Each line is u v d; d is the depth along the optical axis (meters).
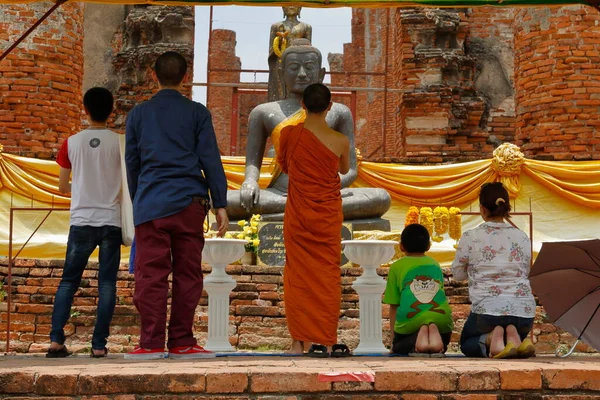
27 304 10.73
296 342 7.36
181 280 7.03
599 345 7.38
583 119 16.66
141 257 6.93
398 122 22.48
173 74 7.20
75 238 7.55
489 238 7.55
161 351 6.91
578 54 16.70
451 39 21.72
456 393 5.14
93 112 7.75
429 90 21.14
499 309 7.33
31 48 17.55
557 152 16.75
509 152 14.48
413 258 7.93
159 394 5.07
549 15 16.92
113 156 7.60
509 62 22.30
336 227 7.27
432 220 12.36
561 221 14.43
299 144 7.28
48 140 17.44
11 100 17.38
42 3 17.69
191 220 6.97
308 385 5.11
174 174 6.96
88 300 10.95
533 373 5.20
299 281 7.19
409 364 5.71
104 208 7.55
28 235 14.03
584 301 7.43
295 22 15.35
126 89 21.42
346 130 12.47
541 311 10.78
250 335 10.52
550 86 16.84
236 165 14.75
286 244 7.31
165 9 21.30
